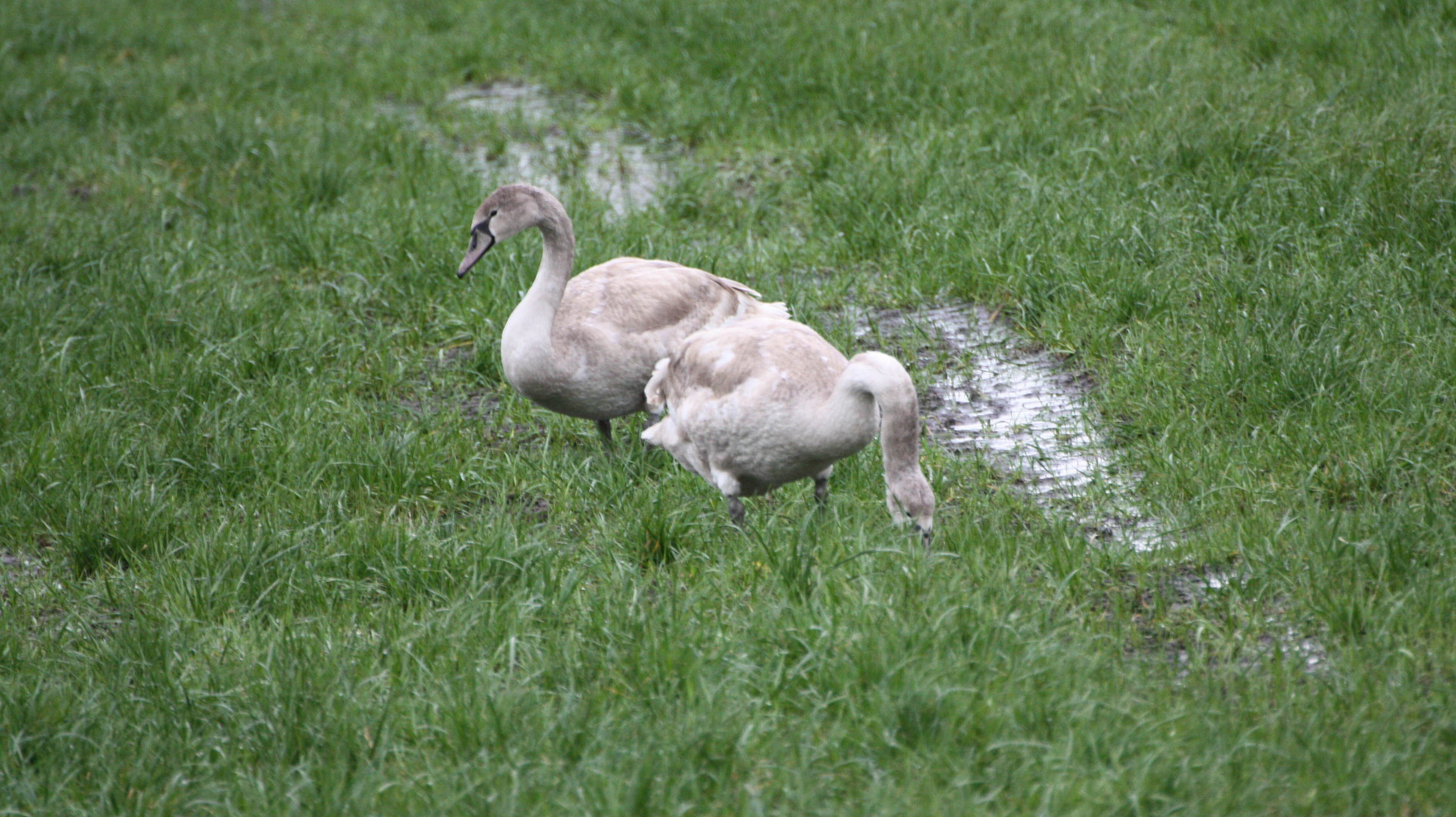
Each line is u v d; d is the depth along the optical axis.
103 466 24.44
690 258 32.25
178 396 26.52
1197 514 21.36
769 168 38.06
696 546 21.08
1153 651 18.11
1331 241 29.03
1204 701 16.25
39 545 23.12
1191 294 28.25
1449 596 17.75
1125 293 28.11
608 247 32.66
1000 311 30.19
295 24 57.06
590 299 24.73
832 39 44.59
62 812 15.48
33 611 20.78
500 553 20.64
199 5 60.69
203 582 20.39
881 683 16.25
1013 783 14.83
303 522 22.59
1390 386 23.56
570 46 49.44
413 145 40.75
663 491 23.23
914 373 27.64
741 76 43.03
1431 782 14.48
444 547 21.06
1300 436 22.58
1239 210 31.03
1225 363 24.98
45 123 43.91
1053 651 16.98
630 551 21.25
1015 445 25.09
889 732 15.54
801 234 34.56
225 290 31.12
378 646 18.42
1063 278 29.50
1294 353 24.47
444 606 19.97
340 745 16.20
